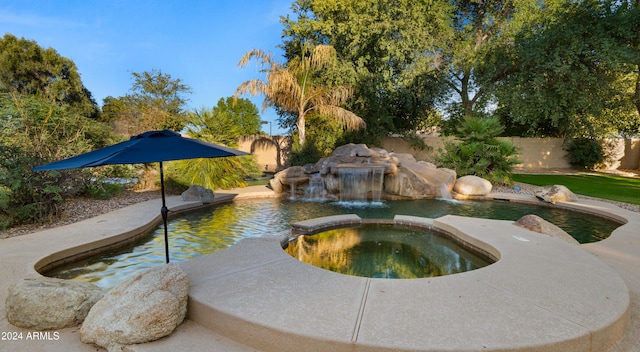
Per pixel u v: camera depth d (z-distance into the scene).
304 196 10.89
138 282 2.75
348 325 2.47
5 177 6.08
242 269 3.65
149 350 2.43
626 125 20.17
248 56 13.91
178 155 3.33
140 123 19.44
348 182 10.42
